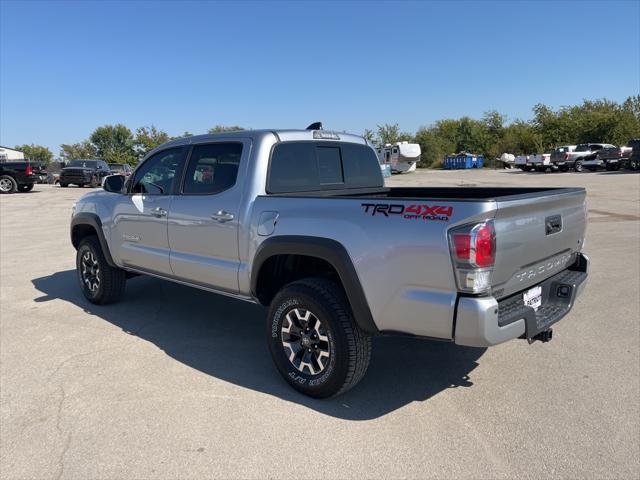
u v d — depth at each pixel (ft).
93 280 18.61
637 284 20.54
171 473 8.80
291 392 11.80
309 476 8.70
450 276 9.16
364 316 10.31
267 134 13.07
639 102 168.76
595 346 14.28
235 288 13.21
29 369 13.10
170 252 15.03
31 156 241.76
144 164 16.19
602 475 8.62
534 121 186.09
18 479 8.68
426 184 90.48
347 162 15.64
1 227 40.78
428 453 9.32
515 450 9.37
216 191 13.50
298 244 11.16
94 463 9.10
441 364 13.37
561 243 11.54
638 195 56.44
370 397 11.53
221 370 13.03
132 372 12.91
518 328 9.73
